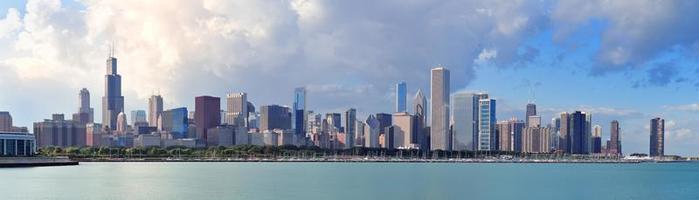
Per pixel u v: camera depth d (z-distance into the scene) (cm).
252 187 19425
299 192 17800
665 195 18862
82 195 15862
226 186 19762
